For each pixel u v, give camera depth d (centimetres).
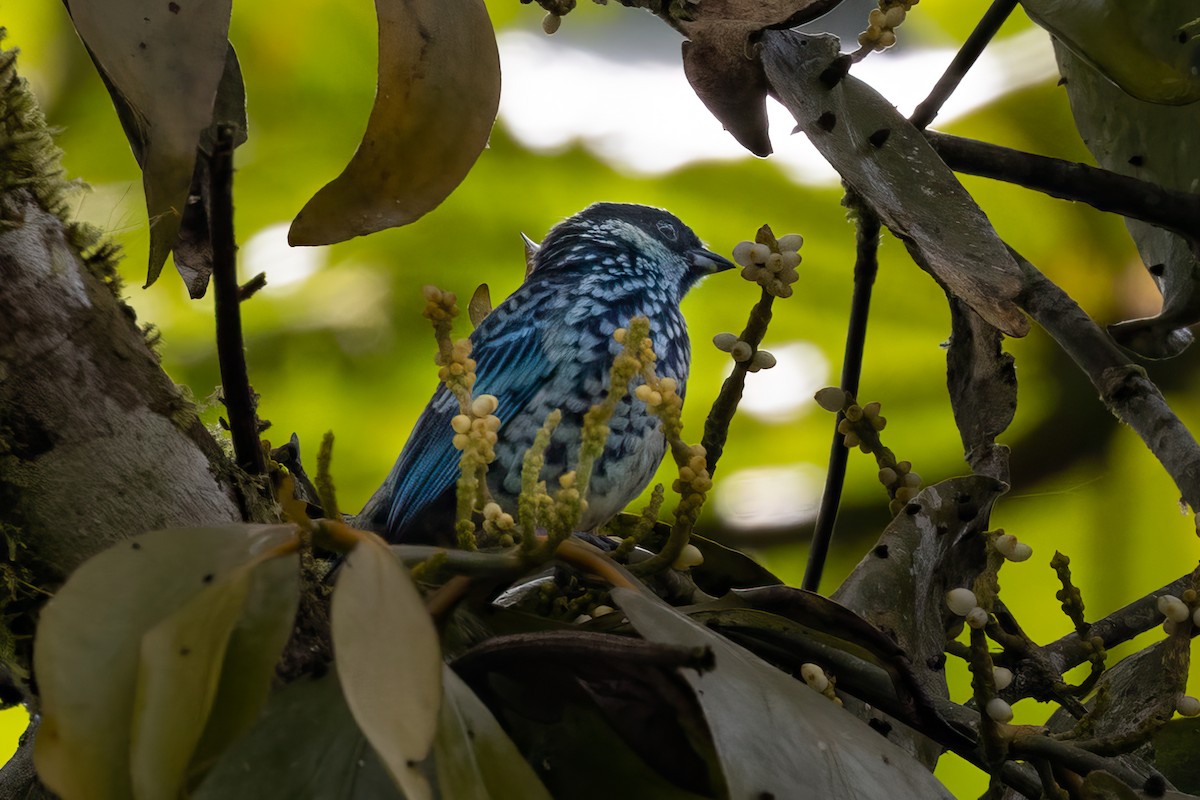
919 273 1175
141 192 1076
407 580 298
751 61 525
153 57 418
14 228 401
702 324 1207
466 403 376
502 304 855
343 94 1199
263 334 1169
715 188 1196
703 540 579
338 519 341
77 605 297
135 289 1123
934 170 491
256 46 1180
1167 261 744
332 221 485
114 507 393
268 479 429
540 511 357
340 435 1184
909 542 547
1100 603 1144
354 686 278
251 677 306
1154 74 591
